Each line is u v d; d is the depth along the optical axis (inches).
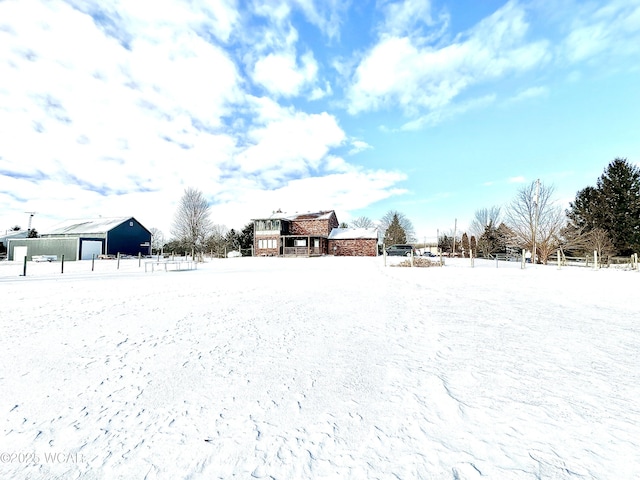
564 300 296.5
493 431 88.0
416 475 71.7
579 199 1430.9
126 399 108.8
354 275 557.9
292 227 1531.7
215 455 79.4
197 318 228.7
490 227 1702.8
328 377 125.4
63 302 296.4
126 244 1433.3
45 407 103.6
